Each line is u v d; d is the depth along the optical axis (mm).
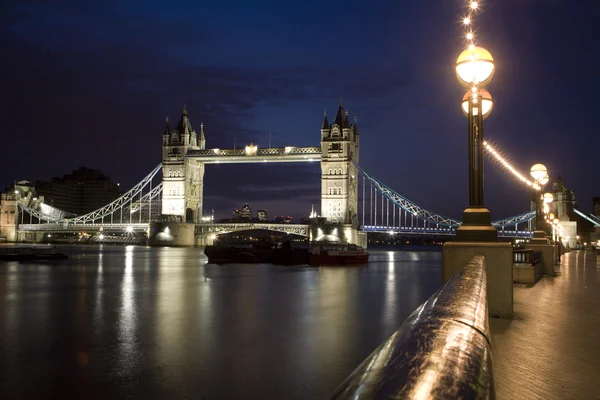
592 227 149000
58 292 47594
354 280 62625
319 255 101812
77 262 102375
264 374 17891
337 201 196500
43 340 24625
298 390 16047
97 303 39000
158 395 16062
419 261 123000
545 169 35656
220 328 27062
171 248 199375
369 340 23453
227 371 18391
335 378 17297
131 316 31922
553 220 49938
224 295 44500
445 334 3232
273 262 106625
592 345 11766
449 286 6312
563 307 17750
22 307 36750
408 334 3258
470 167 15352
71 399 15977
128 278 64938
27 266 89062
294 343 22859
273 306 36500
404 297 42844
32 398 16141
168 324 28594
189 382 17219
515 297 20734
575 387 8500
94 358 20875
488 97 17062
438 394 2166
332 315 31656
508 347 11547
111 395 16266
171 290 49250
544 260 33750
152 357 20719
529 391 8289
